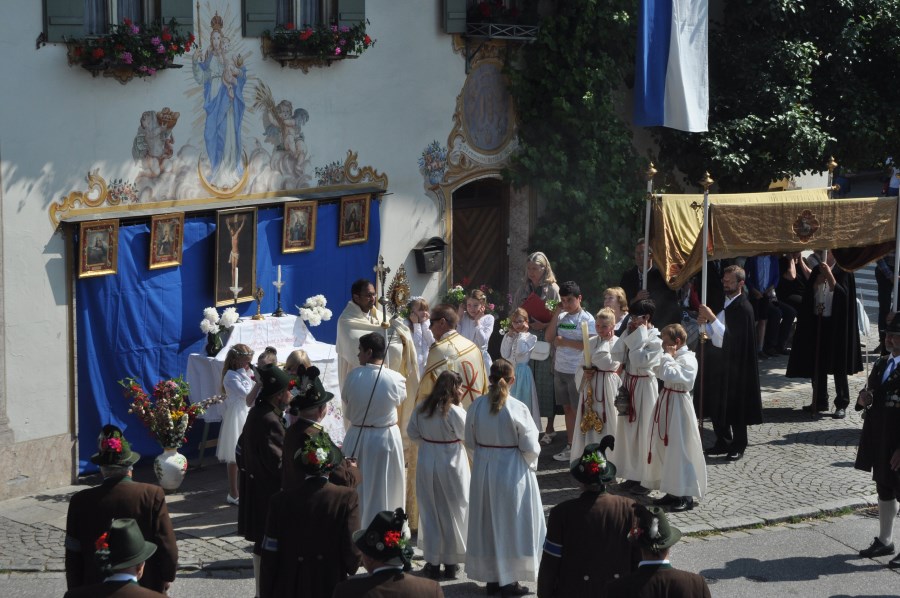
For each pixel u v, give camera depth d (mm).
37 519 12656
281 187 16078
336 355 15000
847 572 11344
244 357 13414
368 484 10938
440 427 10891
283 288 16156
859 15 20656
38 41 13227
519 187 19125
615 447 13727
